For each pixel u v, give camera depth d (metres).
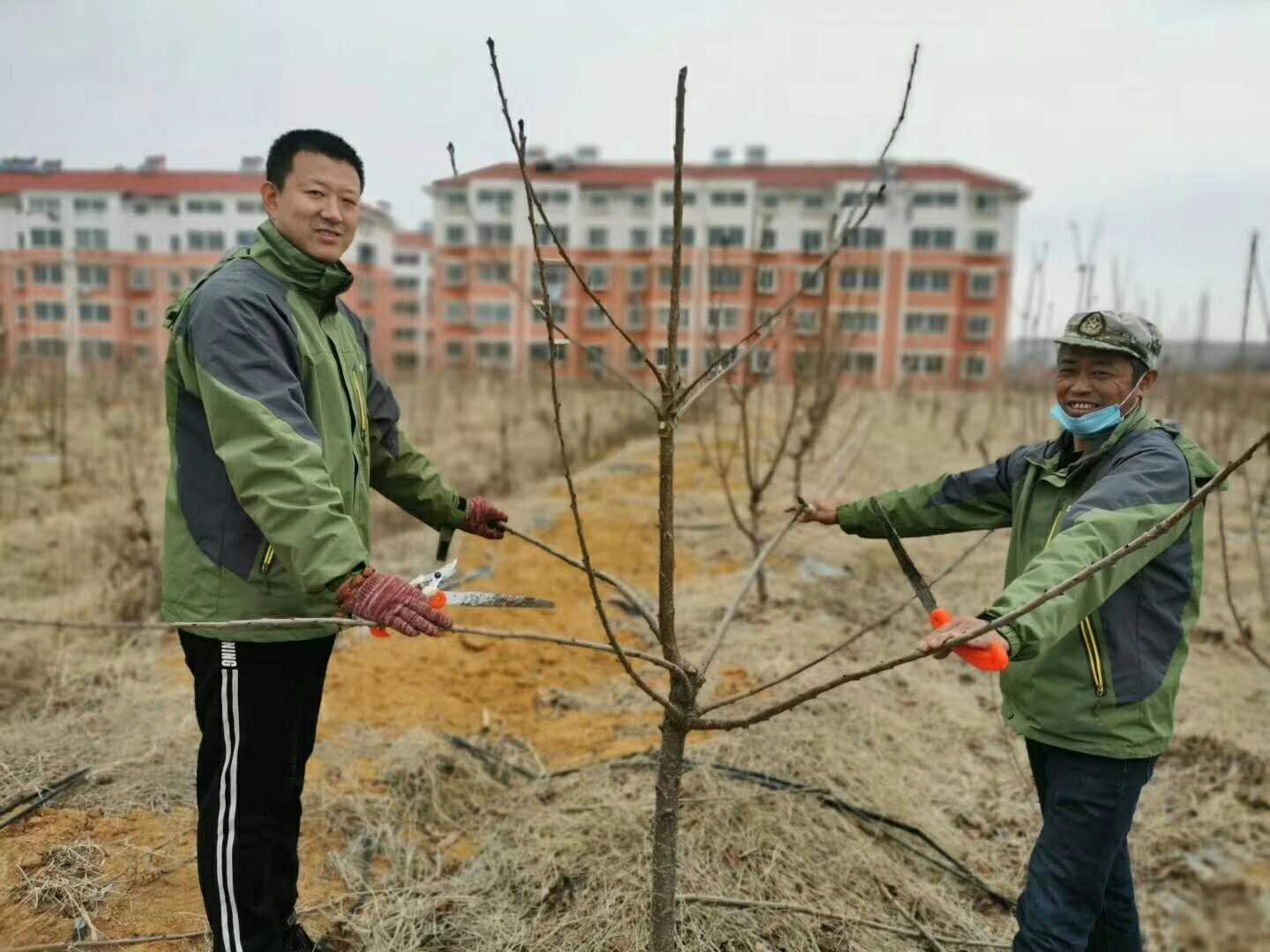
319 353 2.10
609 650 1.72
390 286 47.44
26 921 2.35
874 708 3.93
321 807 3.03
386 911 2.60
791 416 5.13
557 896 2.71
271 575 2.01
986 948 2.65
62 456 9.05
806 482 8.69
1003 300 38.62
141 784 2.97
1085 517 1.89
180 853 2.69
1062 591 1.53
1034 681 2.12
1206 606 5.57
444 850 2.99
